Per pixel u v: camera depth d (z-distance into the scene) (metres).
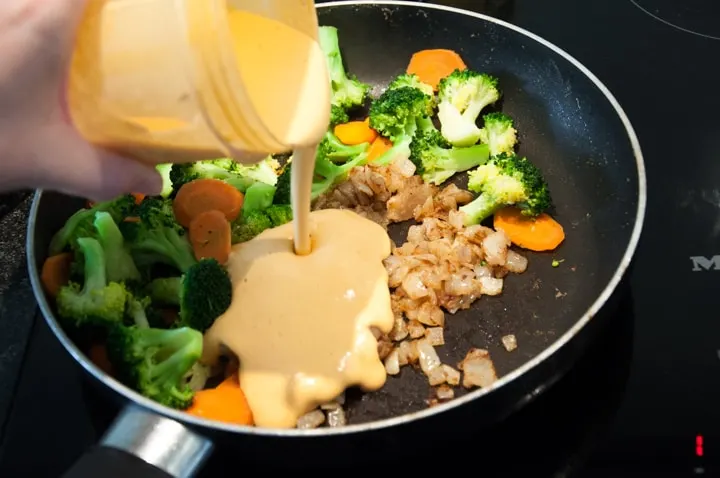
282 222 0.45
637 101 0.48
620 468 0.37
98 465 0.32
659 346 0.40
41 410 0.40
